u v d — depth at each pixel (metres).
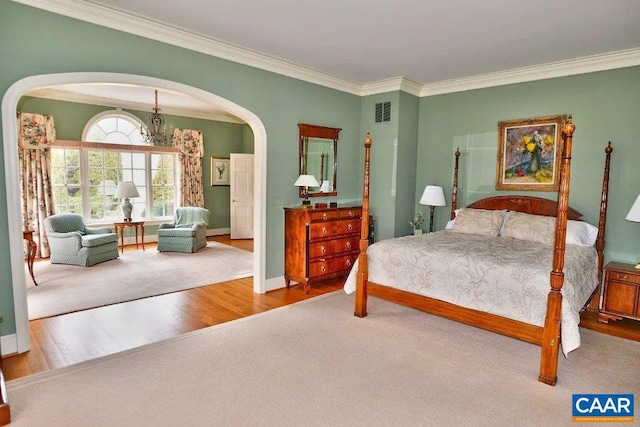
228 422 2.11
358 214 5.06
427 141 5.46
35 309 3.76
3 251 2.79
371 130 5.47
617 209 3.99
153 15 3.22
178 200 7.89
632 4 2.81
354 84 5.34
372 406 2.27
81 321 3.50
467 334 3.33
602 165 4.06
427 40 3.65
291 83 4.62
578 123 4.20
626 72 3.89
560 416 2.20
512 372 2.69
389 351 2.98
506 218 4.39
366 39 3.66
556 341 2.50
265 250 4.50
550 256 3.19
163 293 4.36
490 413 2.22
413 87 5.31
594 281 3.69
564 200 2.42
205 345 3.05
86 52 3.07
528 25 3.24
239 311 3.85
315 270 4.57
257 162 4.39
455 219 4.74
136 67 3.35
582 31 3.35
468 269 3.02
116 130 7.01
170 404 2.26
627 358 2.95
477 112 4.98
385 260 3.55
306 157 4.89
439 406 2.28
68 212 6.55
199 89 3.79
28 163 5.93
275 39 3.71
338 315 3.76
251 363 2.77
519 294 2.75
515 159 4.67
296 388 2.45
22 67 2.79
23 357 2.82
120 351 2.93
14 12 2.73
